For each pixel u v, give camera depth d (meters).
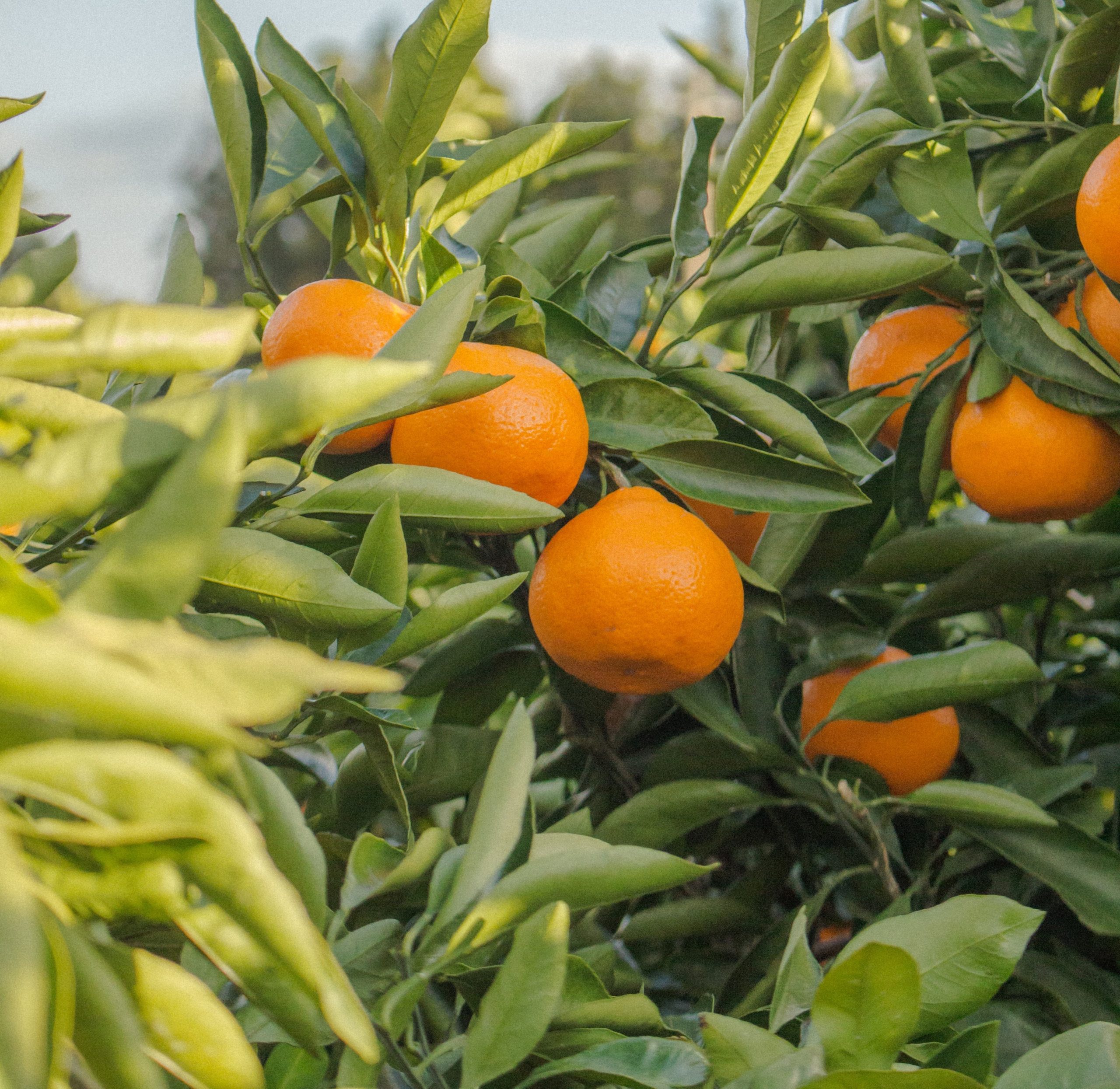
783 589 0.93
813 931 0.97
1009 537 0.93
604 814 0.93
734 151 0.86
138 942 0.70
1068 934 0.93
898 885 0.93
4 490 0.53
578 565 0.80
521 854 0.74
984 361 0.87
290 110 0.89
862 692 0.86
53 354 0.58
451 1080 0.73
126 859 0.55
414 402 0.73
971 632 1.04
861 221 0.87
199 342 0.58
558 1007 0.71
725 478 0.84
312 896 0.67
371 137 0.82
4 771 0.48
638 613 0.79
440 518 0.76
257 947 0.60
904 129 0.88
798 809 0.95
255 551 0.72
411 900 0.76
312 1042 0.64
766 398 0.84
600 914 0.91
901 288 0.86
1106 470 0.86
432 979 0.76
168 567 0.51
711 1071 0.69
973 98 0.94
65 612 0.49
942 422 0.89
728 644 0.81
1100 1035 0.68
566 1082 0.72
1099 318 0.85
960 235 0.88
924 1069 0.67
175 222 0.85
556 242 1.00
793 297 0.87
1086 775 0.89
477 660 0.93
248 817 0.66
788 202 0.87
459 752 0.88
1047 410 0.86
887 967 0.66
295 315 0.80
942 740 0.90
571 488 0.81
